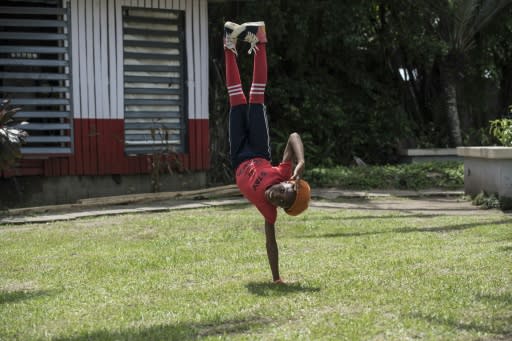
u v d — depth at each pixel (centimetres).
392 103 1748
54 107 1203
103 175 1225
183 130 1299
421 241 769
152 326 456
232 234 841
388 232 841
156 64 1270
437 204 1141
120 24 1230
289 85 1638
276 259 570
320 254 703
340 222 923
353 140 1680
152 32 1263
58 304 527
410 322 445
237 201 1177
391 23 1728
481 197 1109
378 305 492
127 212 1059
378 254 695
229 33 565
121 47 1232
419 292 526
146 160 1259
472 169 1170
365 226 889
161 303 519
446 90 1744
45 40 1188
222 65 1532
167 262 682
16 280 624
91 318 484
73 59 1192
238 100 571
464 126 1884
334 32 1577
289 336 421
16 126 1073
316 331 430
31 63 1162
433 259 656
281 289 549
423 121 1870
